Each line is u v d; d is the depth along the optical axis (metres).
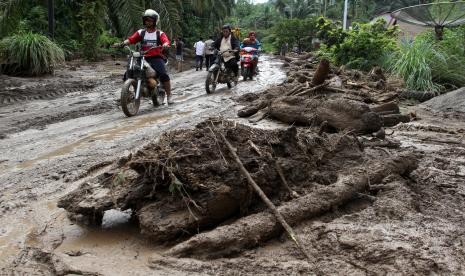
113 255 3.07
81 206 3.38
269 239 3.21
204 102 9.85
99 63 21.91
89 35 22.56
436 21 14.25
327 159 4.48
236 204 3.46
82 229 3.49
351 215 3.50
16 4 15.95
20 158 5.50
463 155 5.70
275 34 48.16
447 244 3.08
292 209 3.38
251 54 14.48
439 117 8.66
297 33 45.41
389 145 5.70
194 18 36.12
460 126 7.73
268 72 18.28
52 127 7.38
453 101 9.69
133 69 8.43
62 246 3.23
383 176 4.18
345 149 4.70
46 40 15.41
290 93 8.49
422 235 3.20
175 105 9.53
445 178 4.64
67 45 23.27
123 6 16.88
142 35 8.84
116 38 26.66
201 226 3.29
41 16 22.52
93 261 2.98
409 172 4.51
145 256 3.06
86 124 7.57
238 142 3.86
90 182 3.73
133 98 8.38
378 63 13.78
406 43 12.94
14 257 3.06
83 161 5.29
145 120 7.86
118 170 3.77
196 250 3.01
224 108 8.93
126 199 3.37
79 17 23.34
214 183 3.35
